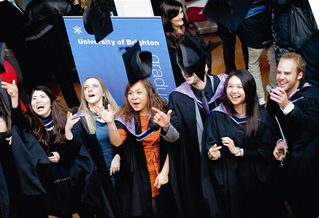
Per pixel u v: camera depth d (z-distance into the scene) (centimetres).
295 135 599
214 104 619
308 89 595
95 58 637
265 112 603
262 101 753
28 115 623
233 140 595
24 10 805
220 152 601
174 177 616
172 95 623
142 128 617
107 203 628
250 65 750
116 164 621
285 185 623
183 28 672
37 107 622
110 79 641
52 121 625
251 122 591
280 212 630
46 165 623
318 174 606
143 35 632
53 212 637
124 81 639
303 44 645
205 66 598
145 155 621
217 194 611
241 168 601
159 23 628
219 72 858
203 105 618
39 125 623
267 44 725
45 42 746
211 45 665
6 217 610
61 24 735
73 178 625
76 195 635
